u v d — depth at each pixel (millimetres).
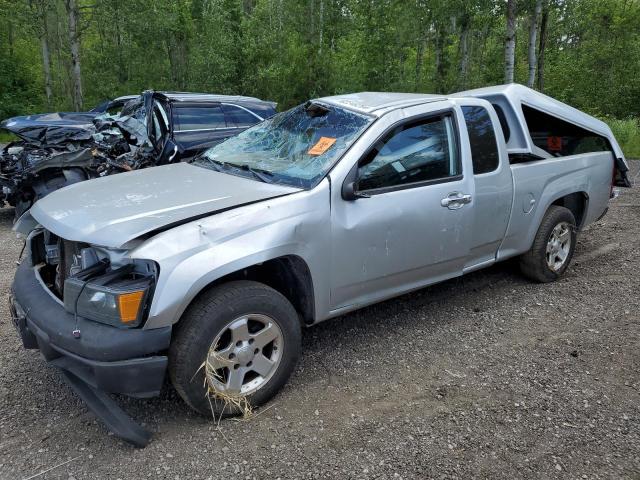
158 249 2650
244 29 21641
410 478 2561
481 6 15586
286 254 3043
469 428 2938
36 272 3238
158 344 2629
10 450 2732
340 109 3830
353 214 3342
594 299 4707
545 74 25406
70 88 27109
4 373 3455
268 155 3807
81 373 2730
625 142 15906
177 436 2846
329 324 4188
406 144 3676
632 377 3477
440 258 3898
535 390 3314
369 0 19984
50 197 3410
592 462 2688
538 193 4664
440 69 21938
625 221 7395
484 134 4195
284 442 2803
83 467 2617
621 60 24188
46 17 24906
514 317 4352
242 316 2889
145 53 25438
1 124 9586
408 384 3369
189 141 7730
